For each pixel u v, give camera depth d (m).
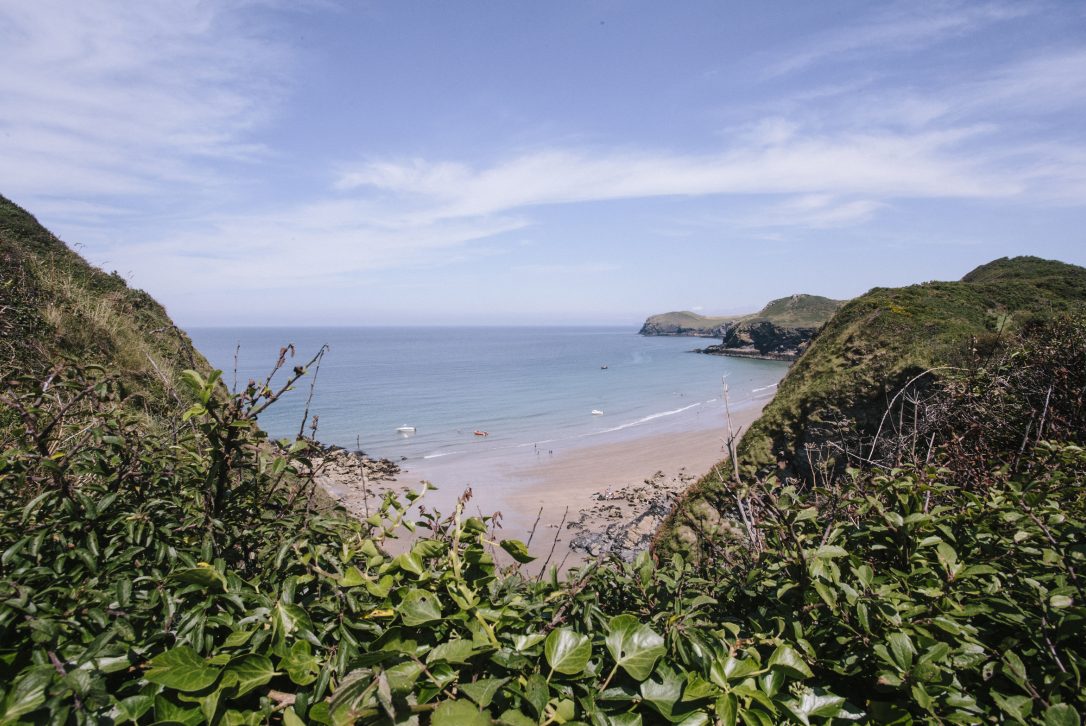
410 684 1.21
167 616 1.40
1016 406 4.18
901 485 2.22
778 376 71.06
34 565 1.51
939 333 12.02
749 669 1.47
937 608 1.73
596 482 24.06
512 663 1.37
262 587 1.70
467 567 1.68
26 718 1.11
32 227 13.38
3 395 1.74
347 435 34.75
